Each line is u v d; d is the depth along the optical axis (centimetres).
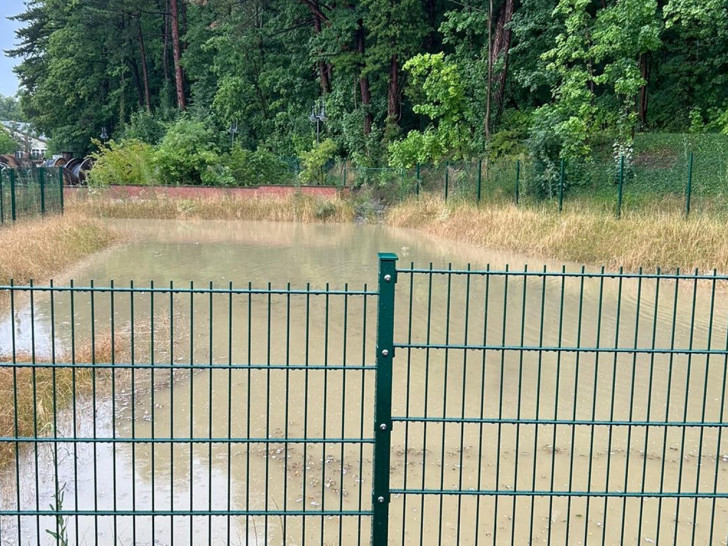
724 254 1429
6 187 1898
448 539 461
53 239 1611
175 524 482
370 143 3334
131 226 2512
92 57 5025
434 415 672
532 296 1235
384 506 377
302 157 3450
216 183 3247
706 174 2098
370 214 2797
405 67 2869
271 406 690
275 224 2656
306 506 504
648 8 2161
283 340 930
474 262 1634
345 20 3388
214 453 589
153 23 5016
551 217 1869
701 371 816
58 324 1012
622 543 426
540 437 623
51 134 5509
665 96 2711
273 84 4038
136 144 3344
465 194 2475
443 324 1029
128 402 697
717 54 2539
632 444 610
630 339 954
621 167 1895
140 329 980
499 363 842
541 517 489
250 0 3819
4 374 714
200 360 838
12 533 470
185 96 4956
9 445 581
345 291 374
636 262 1490
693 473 558
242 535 470
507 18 2747
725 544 455
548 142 2302
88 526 481
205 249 1889
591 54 2303
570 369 821
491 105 2830
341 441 377
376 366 371
